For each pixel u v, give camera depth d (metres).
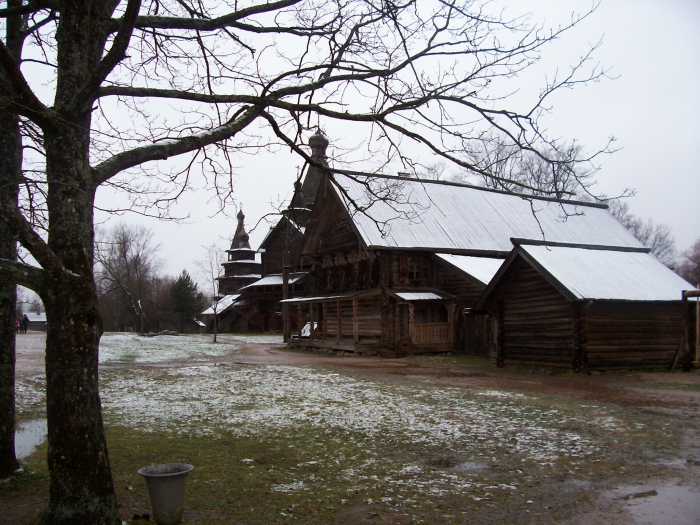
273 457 8.91
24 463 8.59
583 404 13.67
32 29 8.26
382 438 10.16
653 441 9.88
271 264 62.41
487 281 28.48
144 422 11.77
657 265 23.22
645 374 19.48
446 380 18.77
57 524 5.07
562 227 36.88
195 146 6.80
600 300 19.16
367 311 32.88
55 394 5.20
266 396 15.16
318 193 34.47
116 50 5.52
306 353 32.91
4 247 7.50
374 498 6.96
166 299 82.31
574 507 6.66
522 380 18.62
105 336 52.53
